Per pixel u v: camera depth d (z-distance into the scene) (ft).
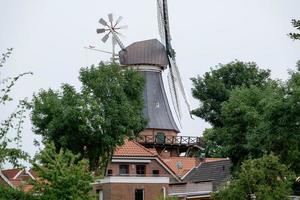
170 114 491.31
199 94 491.31
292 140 226.38
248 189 188.65
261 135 240.73
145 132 470.80
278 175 190.70
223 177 320.50
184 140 462.60
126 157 349.00
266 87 306.35
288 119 226.38
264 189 185.88
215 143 452.35
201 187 304.91
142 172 351.67
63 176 149.59
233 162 293.23
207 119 486.38
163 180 318.45
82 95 304.09
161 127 476.95
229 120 292.40
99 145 306.14
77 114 295.69
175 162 406.62
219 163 334.65
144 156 351.46
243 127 289.33
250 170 188.85
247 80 486.79
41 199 146.41
